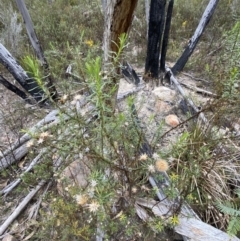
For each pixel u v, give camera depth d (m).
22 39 3.25
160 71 2.92
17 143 2.11
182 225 1.54
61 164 1.76
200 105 2.35
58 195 1.75
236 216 1.47
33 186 1.88
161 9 2.43
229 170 1.84
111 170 1.51
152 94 2.61
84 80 1.51
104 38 1.81
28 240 1.63
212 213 1.65
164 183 1.65
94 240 1.52
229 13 3.88
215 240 1.48
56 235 1.55
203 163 1.73
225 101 1.72
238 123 2.09
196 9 4.14
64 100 1.49
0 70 3.08
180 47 3.63
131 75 2.89
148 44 2.66
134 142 1.50
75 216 1.53
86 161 1.75
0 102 2.69
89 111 1.45
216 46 3.36
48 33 3.53
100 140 1.41
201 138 1.83
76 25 3.73
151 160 1.35
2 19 3.59
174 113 2.39
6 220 1.72
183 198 1.48
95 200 1.28
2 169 2.03
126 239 1.50
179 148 1.49
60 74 2.47
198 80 2.97
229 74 1.92
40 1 4.40
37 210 1.77
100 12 3.91
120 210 1.57
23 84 2.41
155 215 1.55
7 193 1.88
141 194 1.60
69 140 1.42
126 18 1.67
